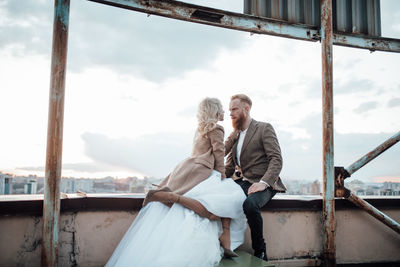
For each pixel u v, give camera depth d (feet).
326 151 8.79
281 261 8.63
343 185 8.87
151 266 5.38
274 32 8.94
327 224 8.66
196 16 8.15
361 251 9.41
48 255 6.23
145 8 7.59
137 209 7.65
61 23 6.64
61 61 6.58
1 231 6.51
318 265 8.95
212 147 7.32
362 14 10.11
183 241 5.64
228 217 6.63
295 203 8.80
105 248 7.37
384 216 8.94
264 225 8.59
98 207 7.30
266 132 7.79
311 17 9.56
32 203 6.70
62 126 6.54
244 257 6.53
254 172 7.81
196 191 6.57
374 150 9.09
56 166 6.39
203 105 7.38
